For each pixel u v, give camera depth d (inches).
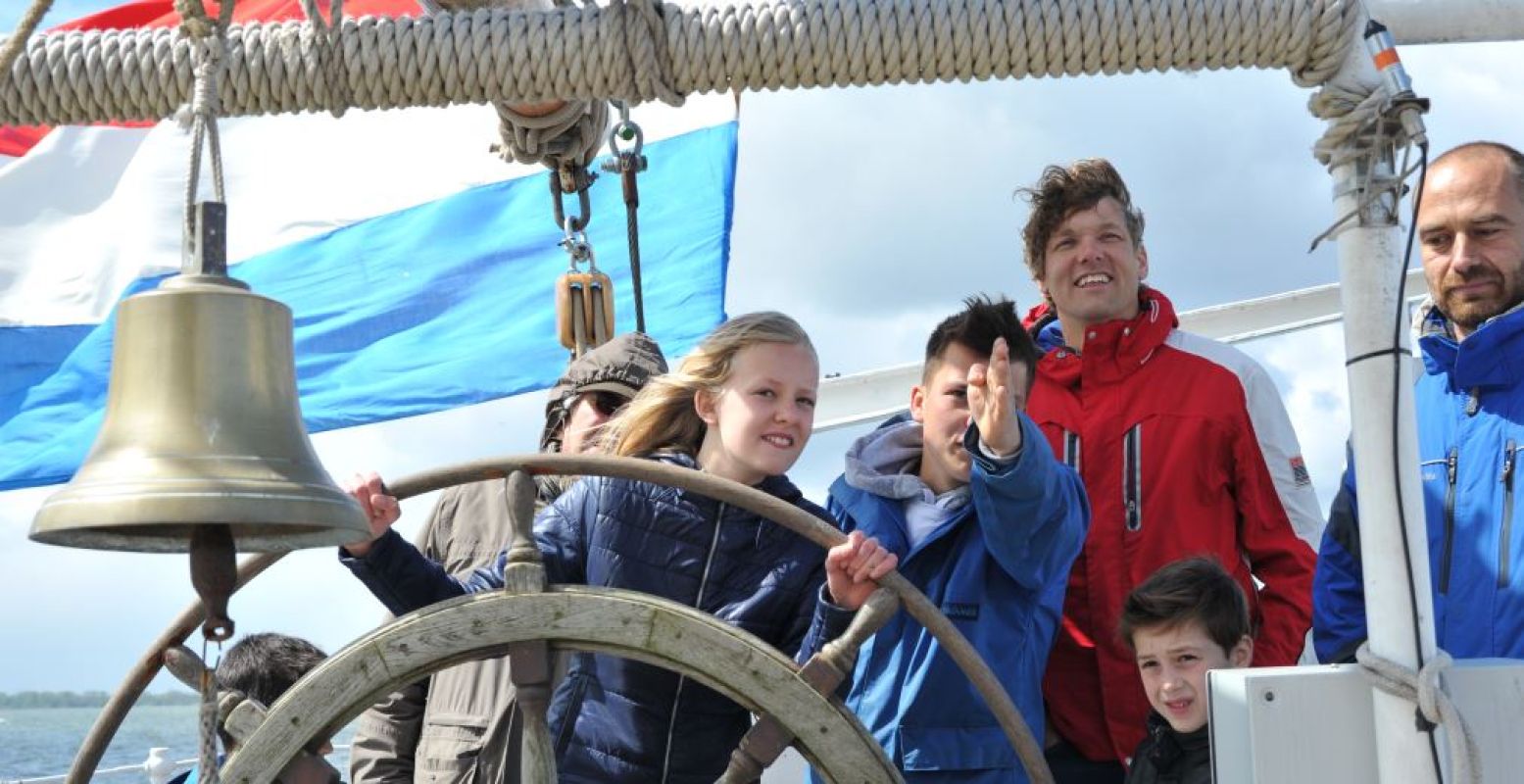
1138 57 161.3
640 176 397.7
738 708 187.3
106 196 405.7
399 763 230.2
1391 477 152.5
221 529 144.9
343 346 398.6
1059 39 161.3
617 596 161.5
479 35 164.1
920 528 205.9
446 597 177.5
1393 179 154.6
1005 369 183.8
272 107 168.2
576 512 190.1
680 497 187.2
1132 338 233.5
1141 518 225.9
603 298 264.5
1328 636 208.1
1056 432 233.6
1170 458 227.5
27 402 397.1
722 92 168.2
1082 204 233.6
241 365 146.2
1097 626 223.1
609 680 184.1
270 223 405.4
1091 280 232.7
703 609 184.5
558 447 244.8
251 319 147.4
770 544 186.7
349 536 152.5
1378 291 155.3
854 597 165.3
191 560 144.6
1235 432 229.3
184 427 142.8
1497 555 204.1
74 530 148.1
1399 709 148.5
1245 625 193.2
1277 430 234.4
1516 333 207.9
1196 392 230.7
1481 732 151.6
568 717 185.2
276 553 172.9
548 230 401.1
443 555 235.6
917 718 199.9
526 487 165.9
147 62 168.4
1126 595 222.8
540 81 165.6
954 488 209.9
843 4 163.2
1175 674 190.4
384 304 401.1
